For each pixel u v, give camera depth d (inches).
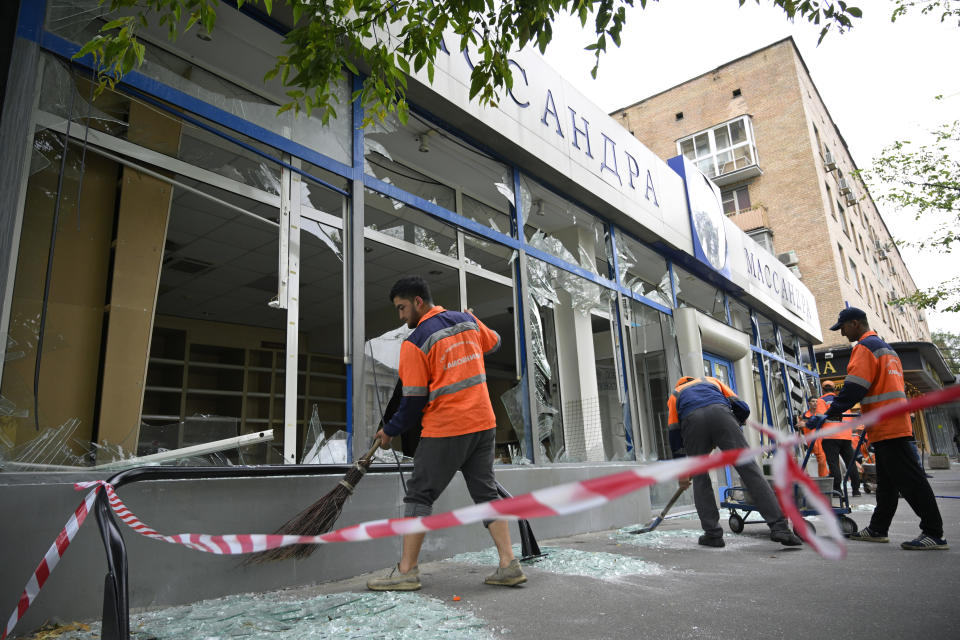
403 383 117.4
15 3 113.1
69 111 117.7
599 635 83.5
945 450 1392.7
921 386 892.0
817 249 828.0
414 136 199.5
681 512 282.2
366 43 167.0
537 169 242.1
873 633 82.3
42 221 113.5
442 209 197.2
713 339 345.4
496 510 35.4
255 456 138.0
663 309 324.8
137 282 127.4
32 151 112.4
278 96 158.2
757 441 368.5
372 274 297.6
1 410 103.4
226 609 101.2
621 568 132.9
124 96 128.2
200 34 141.7
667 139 1010.1
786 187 872.9
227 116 142.4
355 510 138.8
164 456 121.3
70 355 116.6
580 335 254.8
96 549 98.1
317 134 161.6
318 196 163.9
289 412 142.9
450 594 110.5
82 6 121.4
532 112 235.6
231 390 373.1
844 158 1119.6
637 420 279.1
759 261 473.7
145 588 103.0
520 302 223.9
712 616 92.4
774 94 911.7
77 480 101.0
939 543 154.4
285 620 93.6
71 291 118.4
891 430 161.2
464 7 107.9
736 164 913.5
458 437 117.0
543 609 98.1
